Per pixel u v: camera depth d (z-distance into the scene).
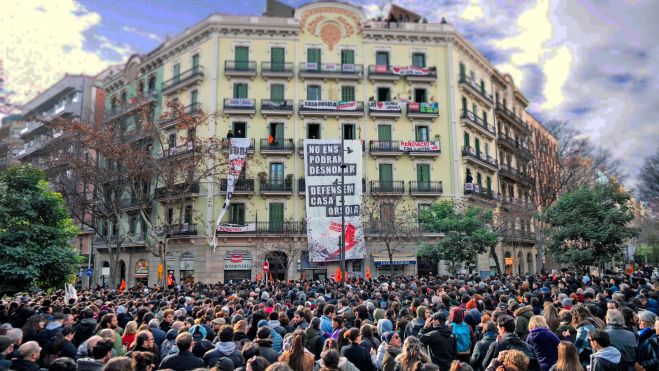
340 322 9.35
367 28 42.88
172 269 39.12
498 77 52.31
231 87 41.25
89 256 44.66
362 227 37.03
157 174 30.64
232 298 14.52
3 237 14.98
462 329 8.72
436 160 41.88
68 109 55.38
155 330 9.25
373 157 41.12
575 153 45.19
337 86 42.00
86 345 7.95
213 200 38.66
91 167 31.67
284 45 42.09
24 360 6.34
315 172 36.19
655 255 58.66
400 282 22.48
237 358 7.28
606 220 26.95
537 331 7.59
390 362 7.30
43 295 18.88
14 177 15.87
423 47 43.47
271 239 37.31
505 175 49.97
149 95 43.94
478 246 29.16
